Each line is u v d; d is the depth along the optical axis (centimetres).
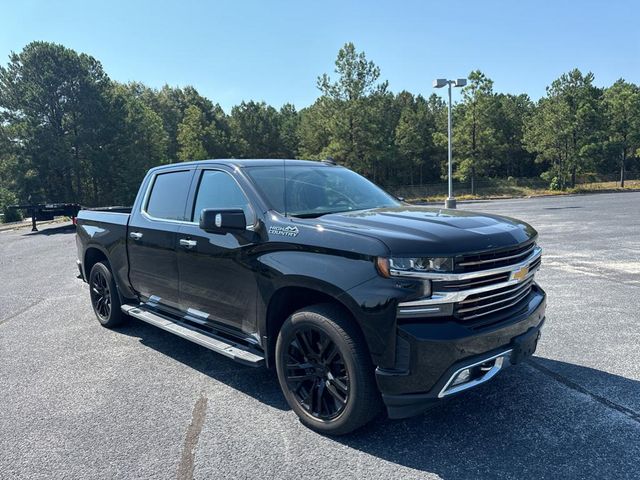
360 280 288
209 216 342
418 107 7006
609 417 336
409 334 275
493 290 302
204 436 326
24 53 3756
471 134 4775
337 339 302
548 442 306
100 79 4150
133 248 505
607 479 266
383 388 283
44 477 282
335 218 344
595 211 2108
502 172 7119
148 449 311
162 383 418
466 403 363
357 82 4228
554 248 1104
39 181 3797
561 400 363
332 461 292
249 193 379
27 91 3694
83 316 654
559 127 4638
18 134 3659
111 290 567
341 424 309
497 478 271
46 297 784
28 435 333
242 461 294
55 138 3766
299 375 337
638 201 2773
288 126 7181
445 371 277
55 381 427
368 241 291
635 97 4944
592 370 418
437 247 280
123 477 280
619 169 6694
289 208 368
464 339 278
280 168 423
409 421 338
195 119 5950
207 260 400
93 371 449
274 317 353
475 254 285
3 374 447
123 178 4312
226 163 418
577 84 4616
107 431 336
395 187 5956
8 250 1472
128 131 4372
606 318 568
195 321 432
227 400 382
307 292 330
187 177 455
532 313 329
